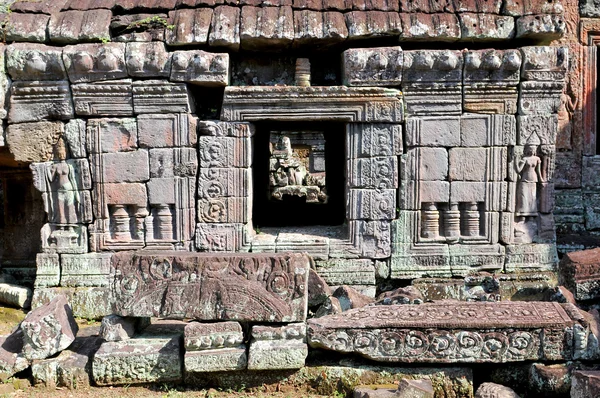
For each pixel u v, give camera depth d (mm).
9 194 9422
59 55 7711
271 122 8930
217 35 7781
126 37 7957
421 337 5594
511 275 8070
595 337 5574
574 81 10320
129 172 8086
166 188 8102
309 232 8594
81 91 7902
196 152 8086
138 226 8180
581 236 9789
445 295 7922
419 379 5516
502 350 5559
